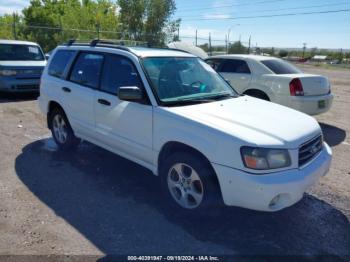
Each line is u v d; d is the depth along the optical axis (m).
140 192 4.35
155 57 4.48
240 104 4.22
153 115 3.92
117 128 4.46
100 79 4.81
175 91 4.23
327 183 4.79
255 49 35.38
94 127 4.88
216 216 3.77
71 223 3.60
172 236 3.41
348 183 4.81
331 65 43.44
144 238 3.37
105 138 4.71
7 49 11.22
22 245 3.20
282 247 3.29
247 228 3.59
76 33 27.12
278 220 3.76
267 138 3.26
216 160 3.33
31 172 4.91
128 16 35.09
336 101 12.49
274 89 7.53
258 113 3.88
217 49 32.19
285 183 3.16
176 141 3.69
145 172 4.98
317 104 7.45
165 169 3.86
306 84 7.34
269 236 3.46
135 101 4.08
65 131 5.69
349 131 7.83
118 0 34.94
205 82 4.68
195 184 3.65
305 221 3.76
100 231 3.47
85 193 4.29
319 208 4.05
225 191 3.34
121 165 5.23
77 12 30.09
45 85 5.94
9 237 3.32
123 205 4.00
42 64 11.22
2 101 10.25
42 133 6.89
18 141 6.33
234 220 3.73
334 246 3.33
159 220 3.70
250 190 3.16
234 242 3.35
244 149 3.18
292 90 7.27
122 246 3.23
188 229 3.54
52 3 36.28
